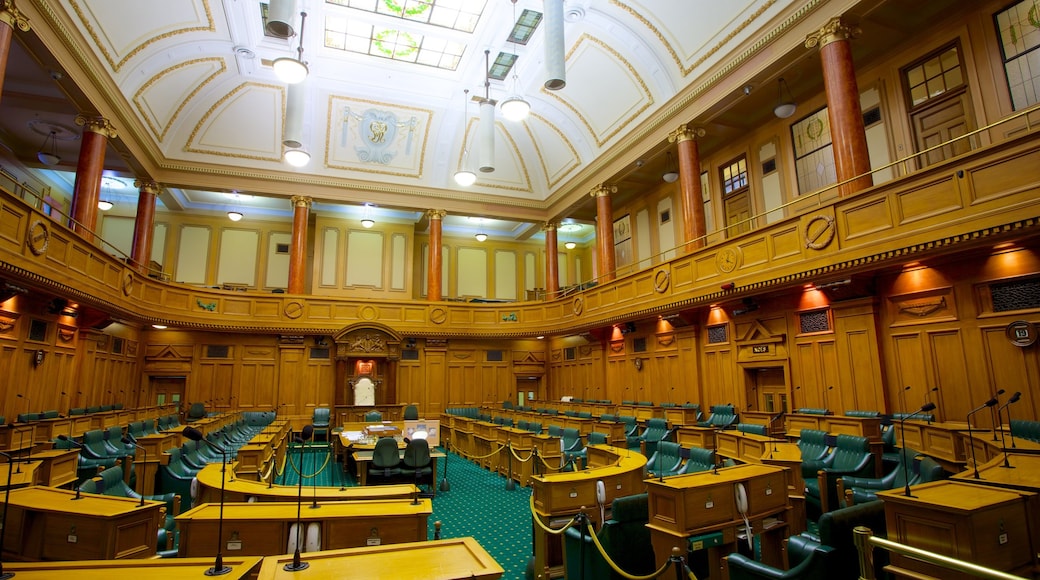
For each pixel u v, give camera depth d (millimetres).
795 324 10508
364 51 14609
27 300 9805
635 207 18328
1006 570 2967
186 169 16203
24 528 3629
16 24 8312
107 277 11539
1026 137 6398
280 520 3707
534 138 18594
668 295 12719
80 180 11203
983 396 7609
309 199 17766
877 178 10672
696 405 12234
